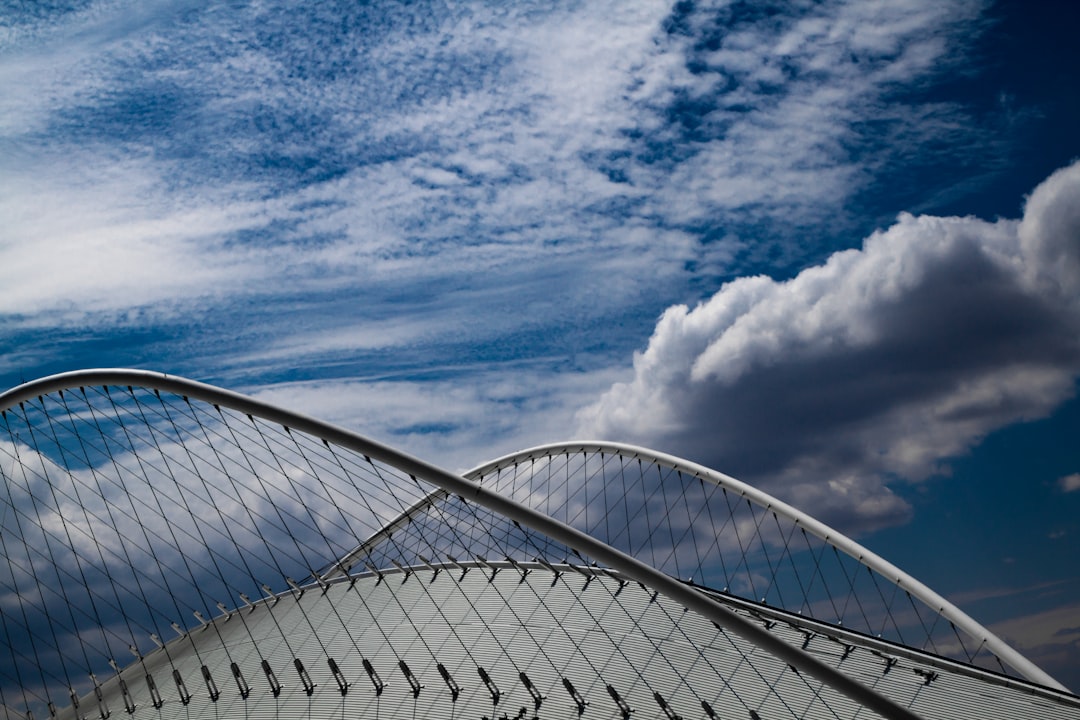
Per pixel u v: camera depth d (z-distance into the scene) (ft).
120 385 152.56
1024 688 118.11
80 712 165.37
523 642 142.20
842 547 178.81
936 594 167.43
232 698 146.00
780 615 144.87
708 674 127.34
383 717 130.21
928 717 115.85
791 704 119.24
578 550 111.96
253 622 174.70
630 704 123.24
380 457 122.83
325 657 150.10
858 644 134.92
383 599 167.02
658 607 145.69
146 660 182.50
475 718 125.39
